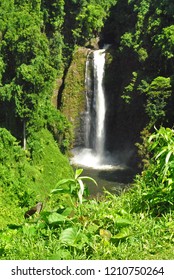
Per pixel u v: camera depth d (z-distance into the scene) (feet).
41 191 96.89
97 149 145.18
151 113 115.14
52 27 144.36
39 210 18.02
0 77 103.91
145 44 127.03
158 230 16.07
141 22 130.11
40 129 113.09
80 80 145.48
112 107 144.15
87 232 15.37
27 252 14.87
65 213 16.63
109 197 19.15
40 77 102.12
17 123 108.27
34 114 104.27
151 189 18.03
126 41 131.23
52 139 120.26
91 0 151.84
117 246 15.34
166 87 114.73
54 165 112.27
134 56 132.98
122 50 135.23
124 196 18.94
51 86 111.75
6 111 106.32
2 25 105.50
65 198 18.81
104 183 114.01
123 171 127.95
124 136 139.44
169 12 123.34
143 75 127.54
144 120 128.67
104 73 143.95
